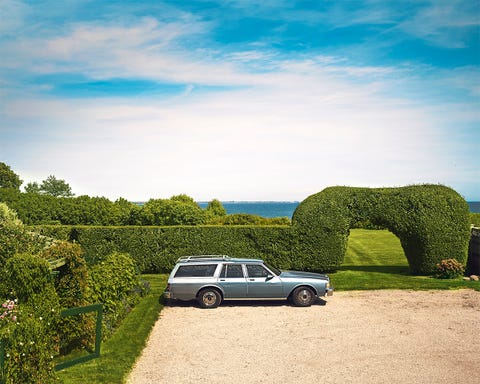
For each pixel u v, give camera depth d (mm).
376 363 10188
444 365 10039
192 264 15820
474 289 18156
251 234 22000
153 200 30641
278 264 21812
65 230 22094
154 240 22266
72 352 10812
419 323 13367
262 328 13023
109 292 13094
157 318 14281
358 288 18344
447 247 20375
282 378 9383
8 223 12953
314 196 22172
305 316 14312
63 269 11000
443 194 20812
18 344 8117
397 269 22953
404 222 20828
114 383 9023
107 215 32906
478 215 35281
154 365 10156
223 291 15531
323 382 9164
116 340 11727
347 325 13242
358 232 40125
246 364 10188
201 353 10945
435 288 18312
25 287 8656
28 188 71312
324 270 21750
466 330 12633
